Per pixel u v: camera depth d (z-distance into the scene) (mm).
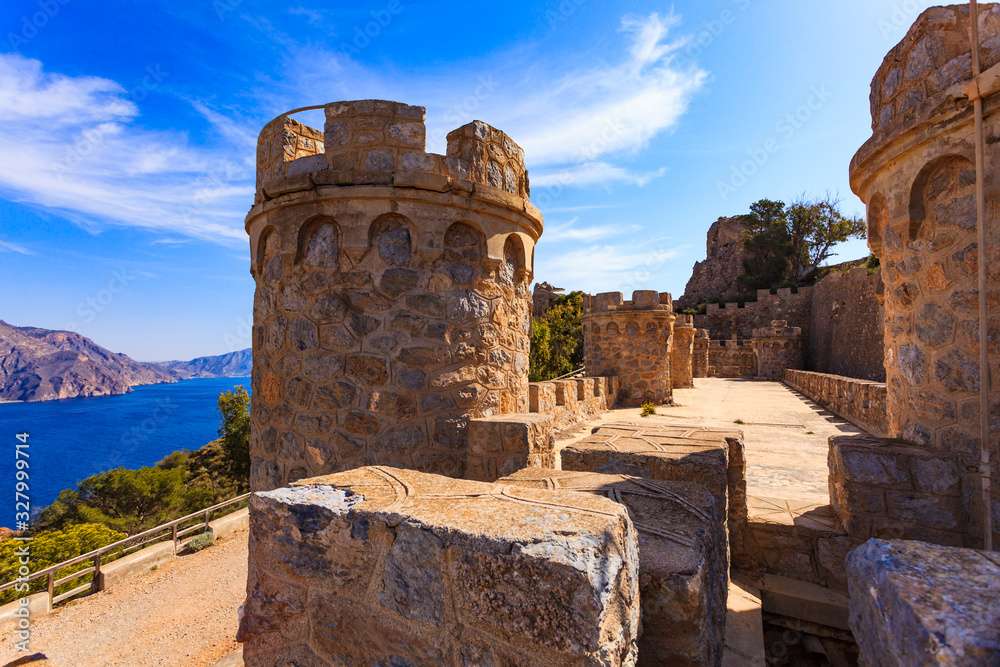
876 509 3604
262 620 2020
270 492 2023
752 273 47094
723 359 35594
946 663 1022
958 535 3271
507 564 1398
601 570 1330
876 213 4148
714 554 2338
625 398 17328
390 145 4172
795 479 6801
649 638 1870
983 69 2938
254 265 4852
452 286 4430
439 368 4344
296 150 4512
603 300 17797
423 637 1581
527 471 2943
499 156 4734
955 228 3275
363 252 4145
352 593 1764
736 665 2787
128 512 20234
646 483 2680
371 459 4145
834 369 28984
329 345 4242
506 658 1404
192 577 8609
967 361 3227
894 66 3637
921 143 3354
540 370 24047
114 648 6379
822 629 3559
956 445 3318
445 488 1965
